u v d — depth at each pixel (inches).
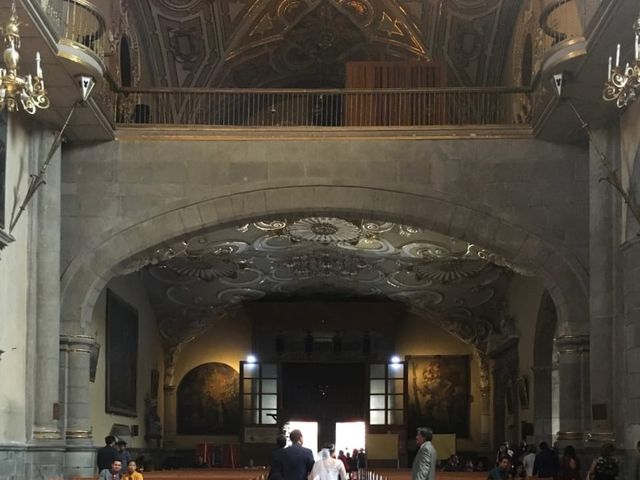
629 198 600.1
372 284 1178.0
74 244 705.6
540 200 705.0
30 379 637.9
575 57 570.3
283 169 713.0
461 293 1166.3
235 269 1106.7
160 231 709.3
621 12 506.9
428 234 940.0
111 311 948.6
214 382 1306.6
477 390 1304.1
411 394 1314.0
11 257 616.1
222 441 1294.3
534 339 975.0
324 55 1023.0
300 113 1058.7
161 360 1245.7
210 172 713.6
